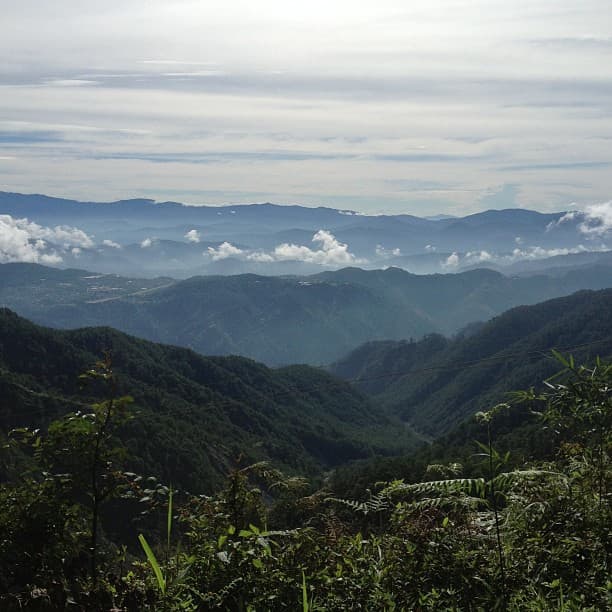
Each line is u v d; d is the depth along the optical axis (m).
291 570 3.78
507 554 3.96
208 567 3.70
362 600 3.64
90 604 3.50
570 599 3.42
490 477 4.01
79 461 3.96
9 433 4.07
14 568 3.75
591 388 4.21
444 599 3.67
